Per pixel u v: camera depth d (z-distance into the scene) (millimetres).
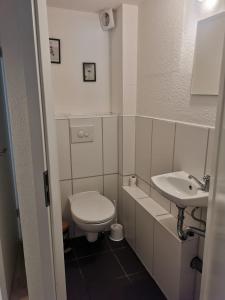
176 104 1563
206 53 1260
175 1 1479
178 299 1454
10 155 1886
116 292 1630
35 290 880
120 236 2230
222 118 708
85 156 2166
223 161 711
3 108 1698
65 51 2090
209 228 812
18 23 611
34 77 636
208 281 834
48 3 1899
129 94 2098
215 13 1185
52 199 751
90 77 2217
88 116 2119
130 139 2182
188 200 1207
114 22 2070
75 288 1662
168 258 1507
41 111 668
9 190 1805
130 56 2027
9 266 1625
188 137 1446
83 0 1848
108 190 2332
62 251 858
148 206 1834
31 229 804
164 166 1736
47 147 703
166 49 1614
